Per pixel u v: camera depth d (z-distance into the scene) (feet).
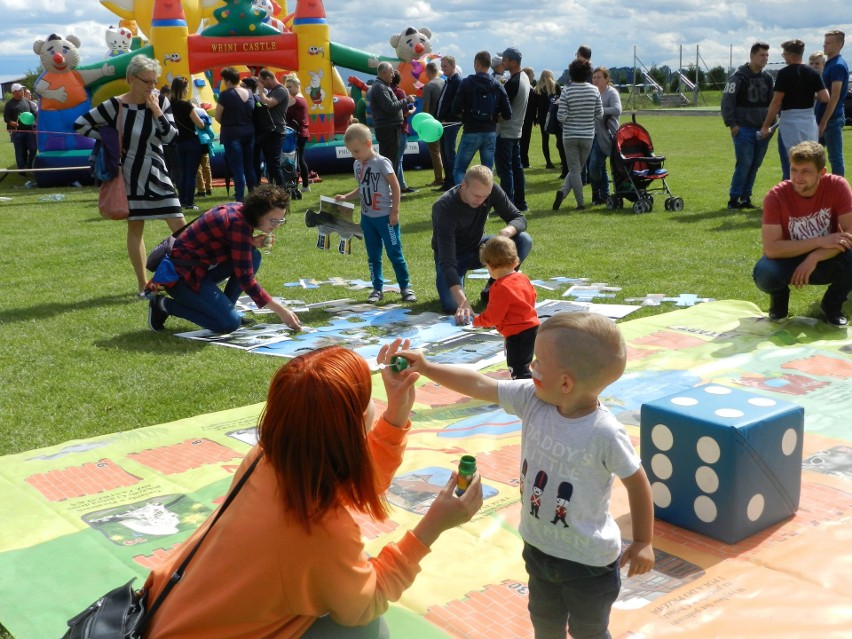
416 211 42.11
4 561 11.27
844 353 18.78
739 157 38.19
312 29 59.77
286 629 7.42
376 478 7.50
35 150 62.64
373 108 45.85
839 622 9.54
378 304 25.13
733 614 9.74
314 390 6.91
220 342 21.66
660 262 28.81
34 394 18.08
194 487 13.41
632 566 8.33
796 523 11.71
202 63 59.00
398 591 7.79
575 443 8.01
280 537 6.97
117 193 25.58
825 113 36.17
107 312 24.82
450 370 8.77
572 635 8.63
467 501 7.92
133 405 17.37
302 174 51.88
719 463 11.08
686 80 158.71
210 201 47.93
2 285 28.78
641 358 18.84
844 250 20.01
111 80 59.06
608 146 40.70
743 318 21.65
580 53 39.81
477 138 39.37
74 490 13.39
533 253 31.04
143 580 10.77
